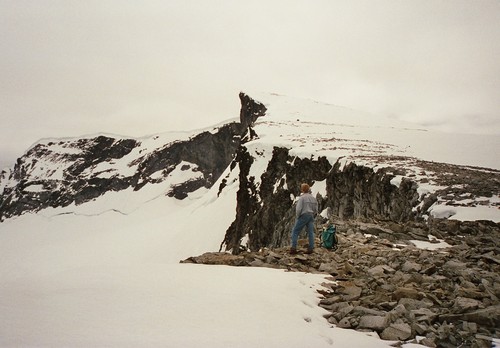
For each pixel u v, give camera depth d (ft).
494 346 17.90
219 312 20.57
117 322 18.08
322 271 32.60
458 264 31.50
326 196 125.80
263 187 195.00
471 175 73.97
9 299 20.01
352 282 28.25
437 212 57.06
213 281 26.81
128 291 23.06
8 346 14.16
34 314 18.12
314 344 17.26
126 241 549.54
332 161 128.77
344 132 205.98
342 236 46.83
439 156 113.70
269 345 16.62
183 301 21.88
